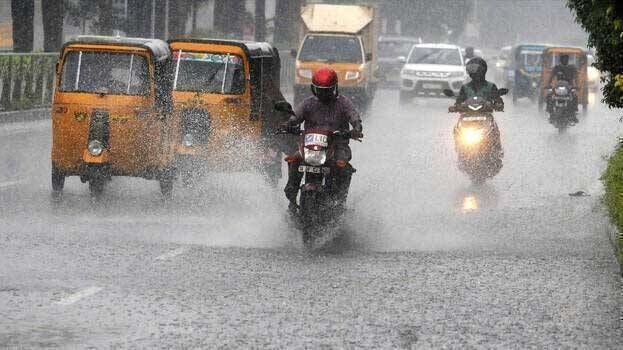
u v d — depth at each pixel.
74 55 29.80
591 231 25.92
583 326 16.80
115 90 29.56
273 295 18.39
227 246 22.94
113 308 17.14
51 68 58.22
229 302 17.78
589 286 19.72
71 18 82.56
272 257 21.86
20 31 66.44
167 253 21.86
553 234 25.47
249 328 16.17
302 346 15.27
